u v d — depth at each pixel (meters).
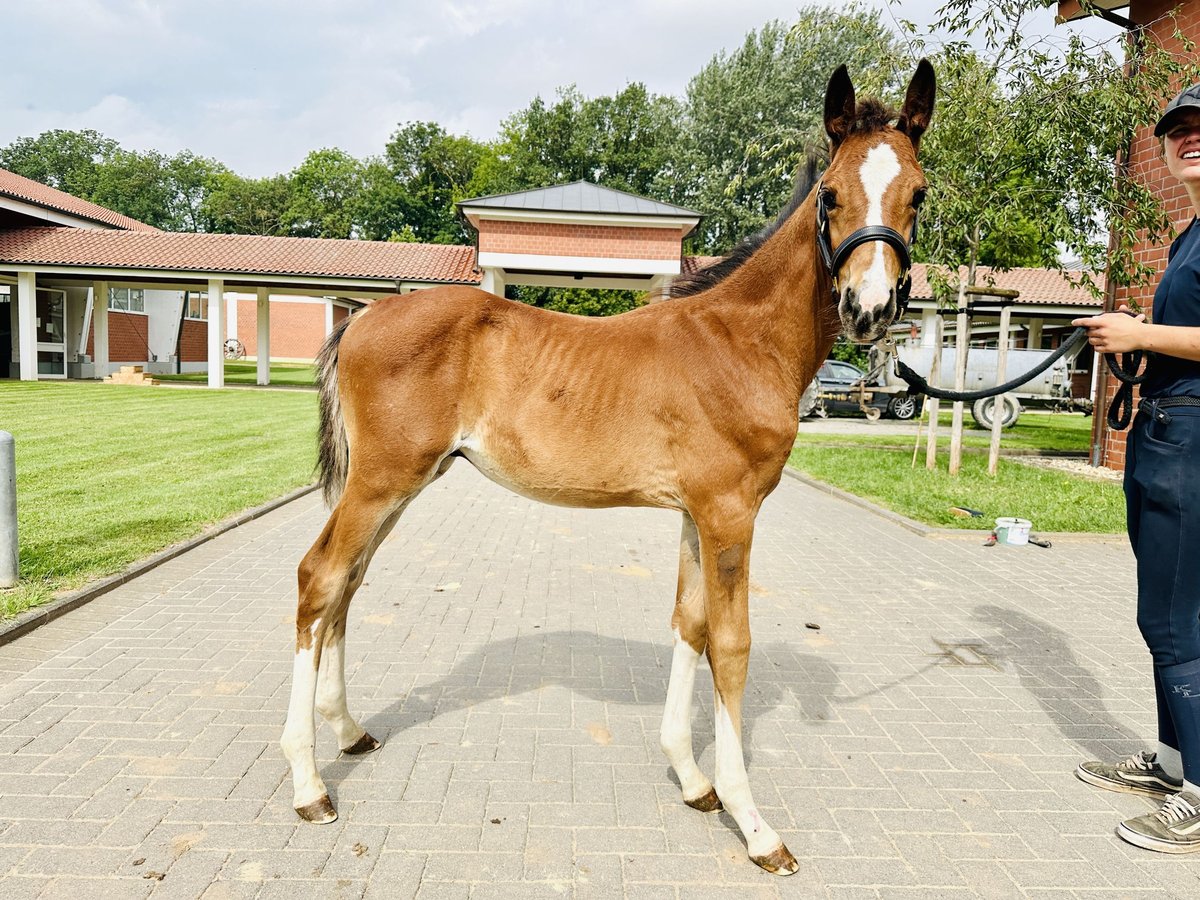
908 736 3.27
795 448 13.22
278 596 4.84
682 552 2.75
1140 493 2.66
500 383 2.60
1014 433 17.30
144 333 28.67
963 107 8.29
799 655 4.17
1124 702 3.64
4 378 22.45
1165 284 2.58
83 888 2.17
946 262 9.25
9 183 24.70
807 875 2.35
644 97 43.50
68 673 3.62
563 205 18.94
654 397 2.50
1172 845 2.50
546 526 7.27
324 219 52.88
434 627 4.45
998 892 2.30
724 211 33.19
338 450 2.83
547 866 2.35
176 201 63.25
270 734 3.10
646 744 3.13
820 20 10.91
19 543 5.12
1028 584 5.58
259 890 2.19
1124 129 8.06
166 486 8.01
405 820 2.56
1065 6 9.73
